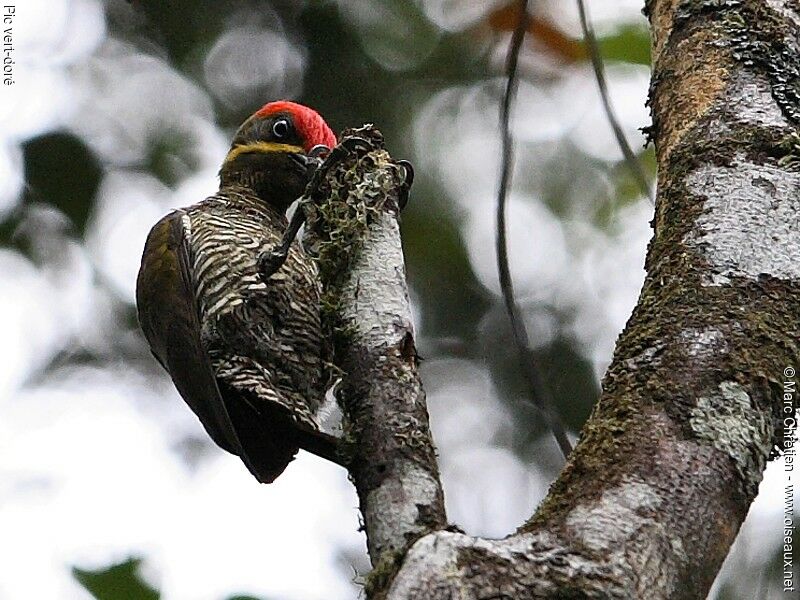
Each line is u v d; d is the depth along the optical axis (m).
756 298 6.14
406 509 6.19
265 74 15.89
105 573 8.66
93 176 15.09
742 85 7.18
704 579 5.15
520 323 9.02
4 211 15.00
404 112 15.99
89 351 15.64
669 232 6.65
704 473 5.40
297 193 11.12
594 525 5.12
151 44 15.79
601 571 4.93
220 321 9.61
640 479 5.34
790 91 7.13
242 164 11.23
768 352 5.93
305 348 9.60
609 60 11.81
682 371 5.82
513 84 9.49
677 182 6.86
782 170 6.68
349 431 6.65
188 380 9.37
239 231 10.02
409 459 6.40
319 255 7.45
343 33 15.90
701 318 6.06
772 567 10.38
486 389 16.08
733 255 6.31
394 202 7.70
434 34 15.88
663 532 5.15
